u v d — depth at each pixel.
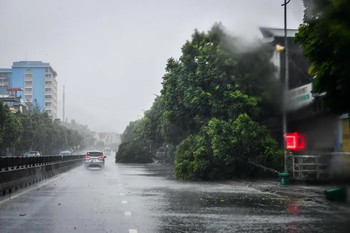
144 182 28.14
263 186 22.95
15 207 15.05
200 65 34.16
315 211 13.89
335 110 12.62
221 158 28.52
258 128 28.34
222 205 15.53
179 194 19.77
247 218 12.40
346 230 10.48
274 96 26.03
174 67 38.78
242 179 28.91
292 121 26.58
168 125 51.94
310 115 24.08
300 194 18.53
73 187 24.08
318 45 12.01
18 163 27.50
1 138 81.88
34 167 28.41
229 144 27.91
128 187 23.97
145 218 12.46
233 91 31.27
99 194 19.86
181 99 38.50
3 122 81.75
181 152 31.91
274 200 17.12
